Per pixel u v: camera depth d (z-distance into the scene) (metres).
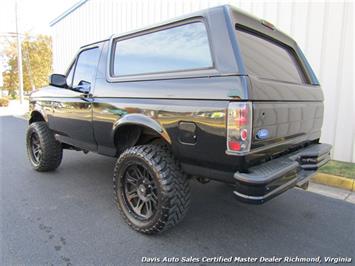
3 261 2.22
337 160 5.00
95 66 3.28
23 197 3.48
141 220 2.64
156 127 2.45
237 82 1.97
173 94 2.33
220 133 2.03
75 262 2.23
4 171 4.53
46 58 32.22
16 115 14.79
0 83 26.72
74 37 12.97
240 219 2.97
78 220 2.89
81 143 3.56
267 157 2.29
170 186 2.40
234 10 2.29
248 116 1.93
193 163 2.29
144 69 2.72
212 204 3.34
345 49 4.76
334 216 3.08
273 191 2.04
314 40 5.04
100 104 3.04
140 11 8.55
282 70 2.84
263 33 2.65
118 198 2.82
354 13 4.61
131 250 2.39
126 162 2.69
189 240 2.56
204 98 2.12
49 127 4.11
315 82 3.32
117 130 2.87
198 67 2.25
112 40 3.12
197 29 2.31
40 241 2.50
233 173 2.06
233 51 2.05
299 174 2.60
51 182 4.02
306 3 5.06
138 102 2.62
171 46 2.49
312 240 2.59
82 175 4.35
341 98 4.88
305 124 2.81
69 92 3.59
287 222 2.92
